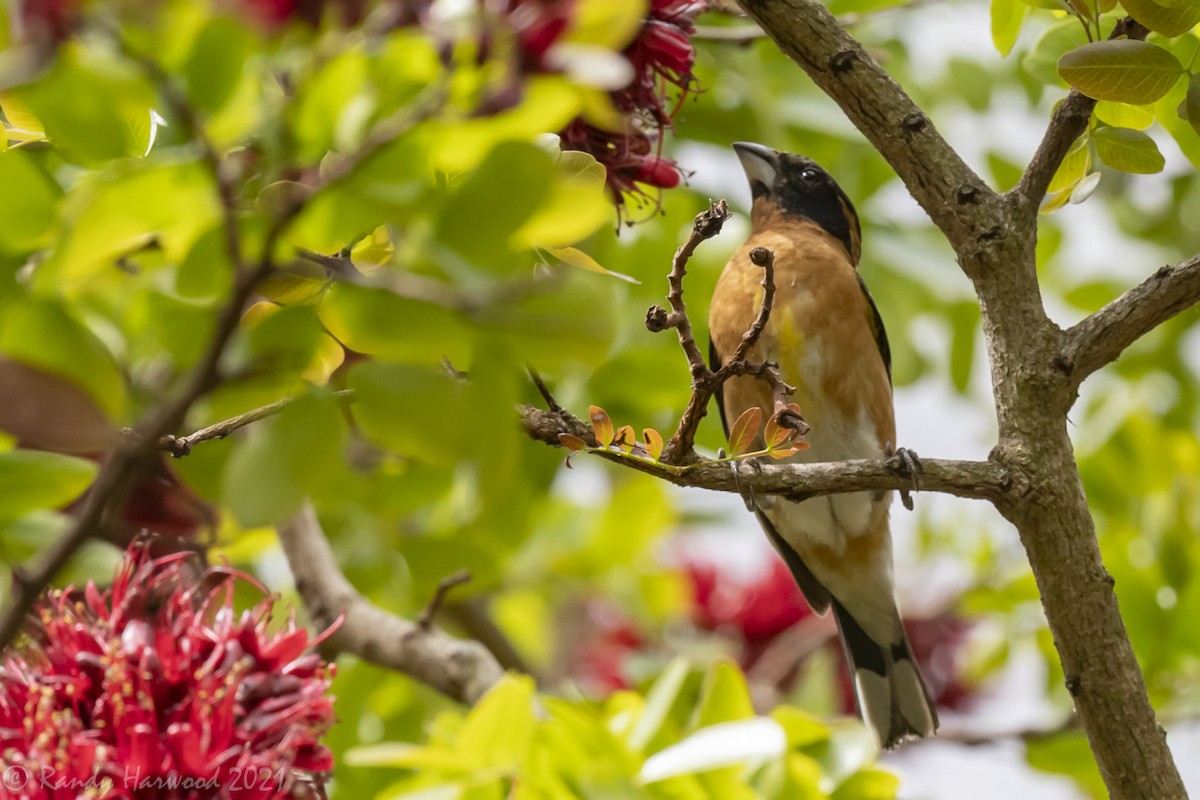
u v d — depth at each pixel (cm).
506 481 402
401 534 1012
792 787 740
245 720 546
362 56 361
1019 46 1208
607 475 1216
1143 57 585
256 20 358
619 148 672
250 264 381
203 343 483
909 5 993
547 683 1236
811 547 1016
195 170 356
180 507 636
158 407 463
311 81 359
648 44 664
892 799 768
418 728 1077
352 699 1016
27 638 579
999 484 610
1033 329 628
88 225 359
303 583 926
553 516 1130
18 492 525
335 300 397
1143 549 1139
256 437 404
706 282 1076
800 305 979
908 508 717
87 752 516
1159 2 588
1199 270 614
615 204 689
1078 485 616
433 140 370
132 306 614
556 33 372
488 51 370
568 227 403
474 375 398
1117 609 611
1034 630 1177
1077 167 670
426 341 396
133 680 537
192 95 354
